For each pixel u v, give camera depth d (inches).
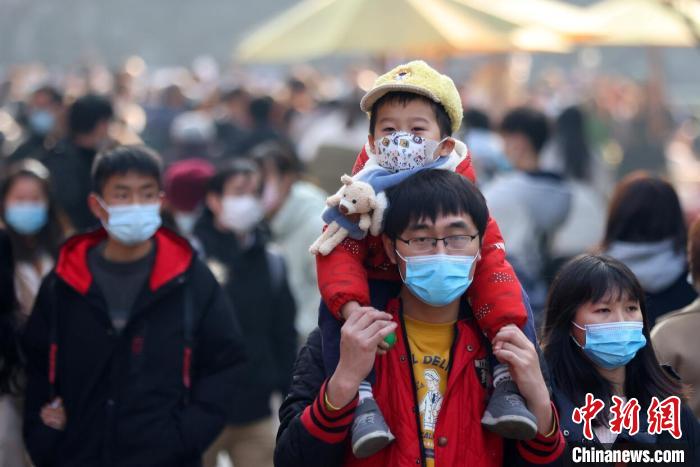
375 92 269.9
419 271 254.5
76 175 660.1
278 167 600.1
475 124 814.5
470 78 1743.4
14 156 806.5
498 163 801.6
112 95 1357.0
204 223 512.4
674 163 1286.9
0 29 3774.6
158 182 375.2
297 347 510.0
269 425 496.1
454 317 268.4
